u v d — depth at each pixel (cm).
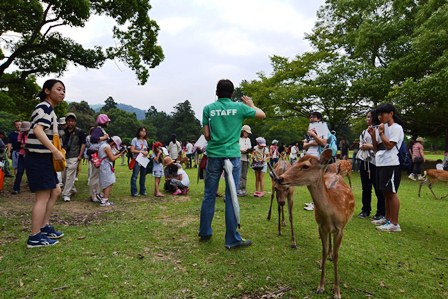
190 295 274
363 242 424
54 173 370
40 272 300
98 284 282
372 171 547
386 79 1326
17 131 860
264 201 681
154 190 762
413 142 1325
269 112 1836
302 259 359
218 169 385
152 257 347
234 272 319
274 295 281
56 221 478
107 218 504
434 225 527
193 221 491
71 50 905
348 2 1666
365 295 289
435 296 293
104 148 592
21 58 1007
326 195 281
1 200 616
